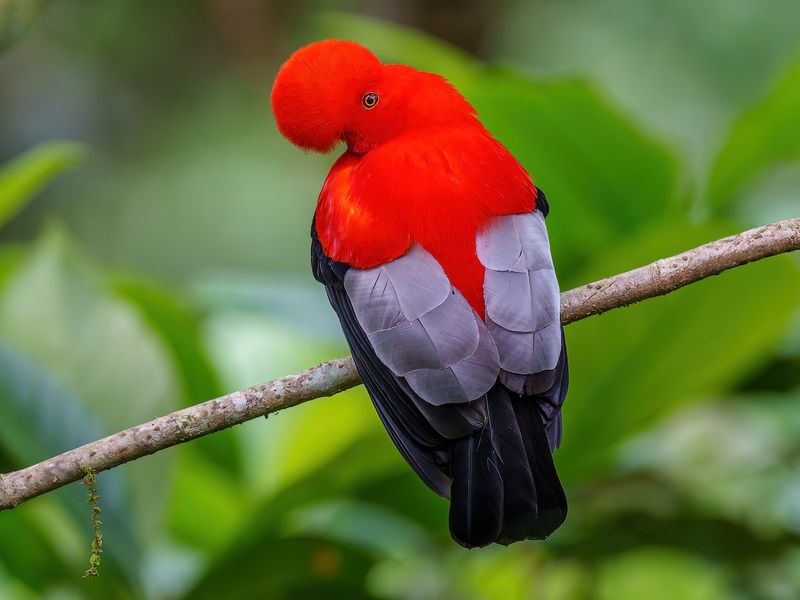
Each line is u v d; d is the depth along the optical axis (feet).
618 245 30.50
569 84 30.42
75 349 30.83
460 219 21.12
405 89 23.12
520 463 18.67
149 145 58.80
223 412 20.67
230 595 29.35
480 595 34.47
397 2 52.11
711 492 34.35
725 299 27.55
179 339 34.22
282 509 27.68
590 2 57.06
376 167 21.97
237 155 58.85
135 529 28.86
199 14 58.34
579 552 32.19
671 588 36.88
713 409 37.42
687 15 56.13
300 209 58.29
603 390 29.32
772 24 55.26
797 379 34.04
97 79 58.54
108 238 57.67
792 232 20.88
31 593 30.66
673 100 55.26
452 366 19.42
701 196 34.42
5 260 35.94
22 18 29.99
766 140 32.99
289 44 58.59
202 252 57.47
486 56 53.16
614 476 33.35
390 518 31.32
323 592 29.68
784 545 31.65
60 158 32.99
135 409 30.42
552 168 32.89
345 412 34.78
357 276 21.13
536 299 20.24
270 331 38.65
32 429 28.14
